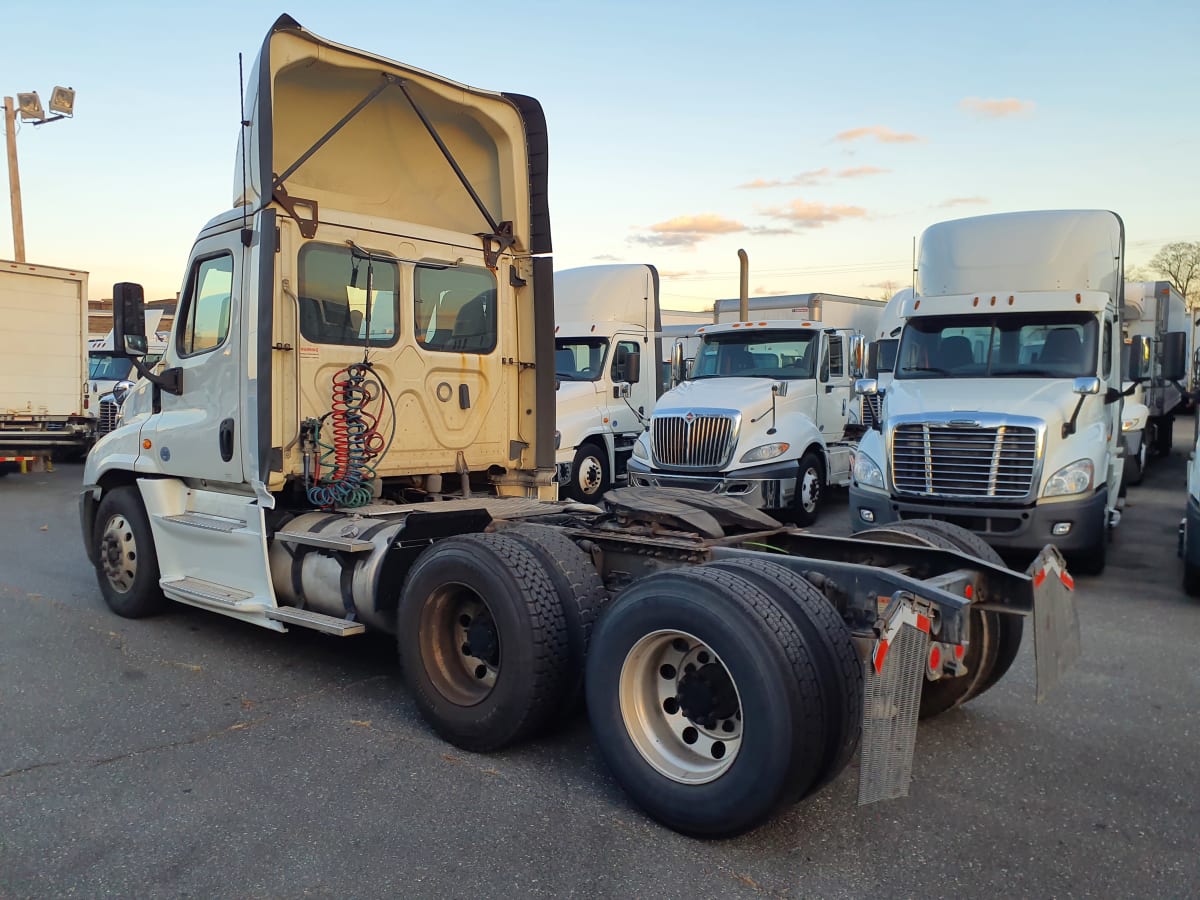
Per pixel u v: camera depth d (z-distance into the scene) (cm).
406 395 616
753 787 346
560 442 1262
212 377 596
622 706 391
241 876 340
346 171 632
